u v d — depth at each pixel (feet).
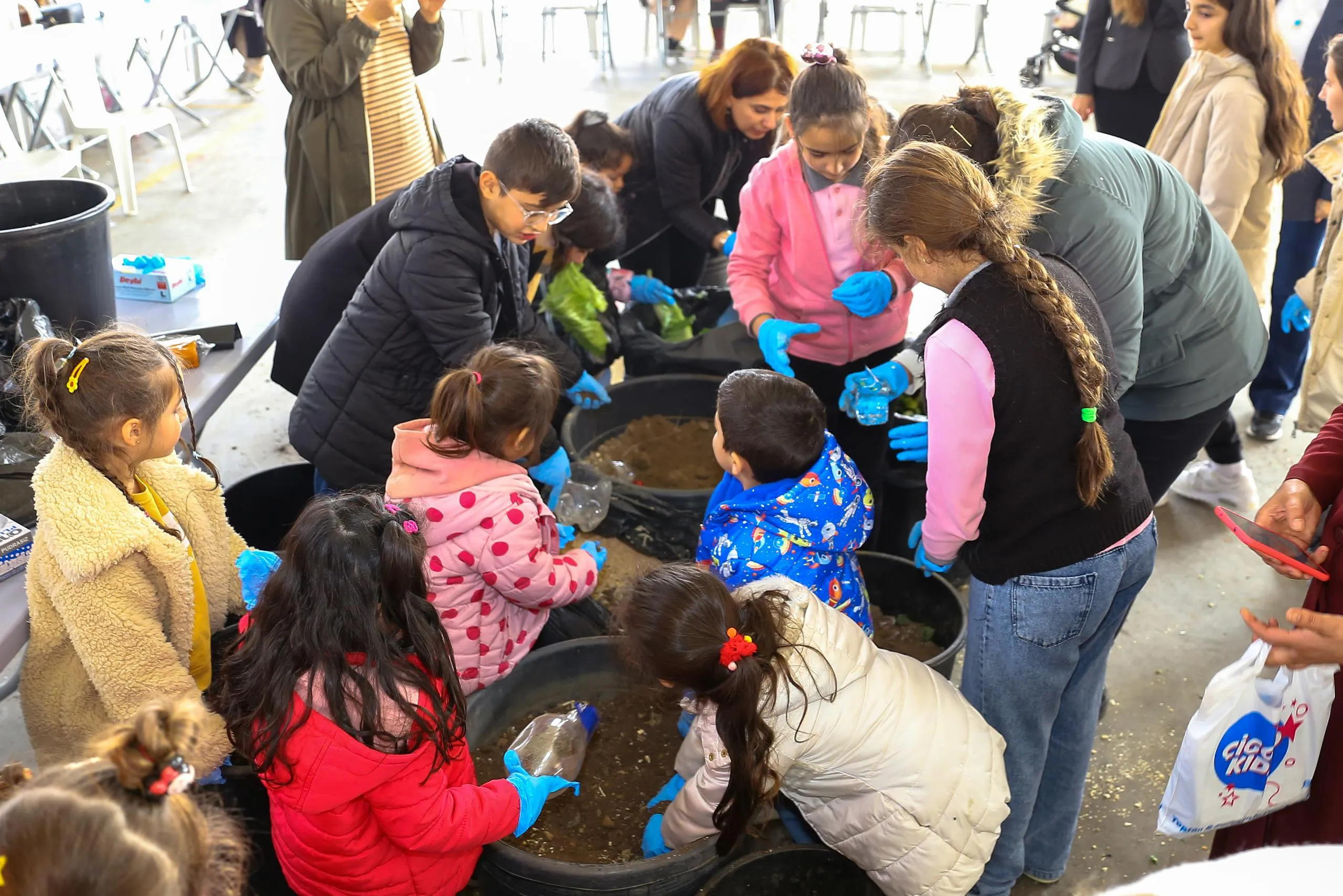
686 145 10.10
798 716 5.19
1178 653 8.83
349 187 10.62
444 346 7.22
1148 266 6.74
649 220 10.96
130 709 5.45
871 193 5.09
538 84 24.73
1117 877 6.91
